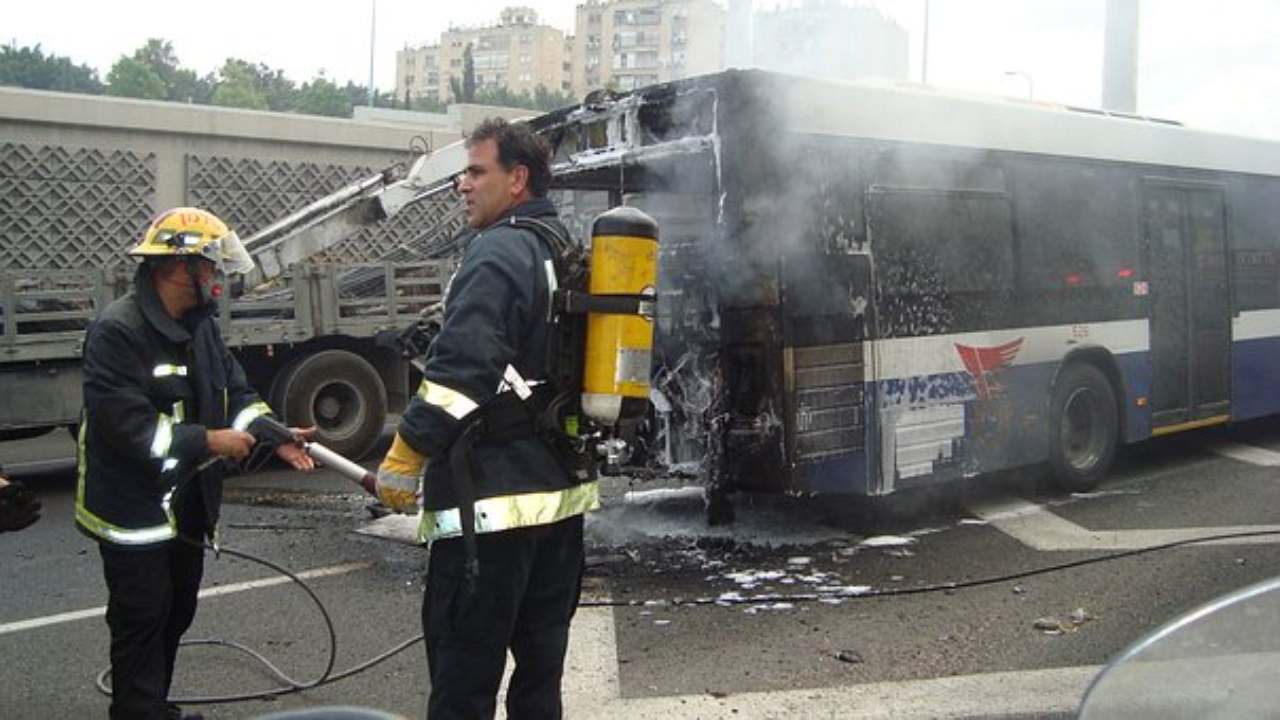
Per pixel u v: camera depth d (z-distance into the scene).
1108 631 4.88
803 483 6.04
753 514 7.24
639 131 6.36
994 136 7.11
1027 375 7.34
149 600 3.48
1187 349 8.69
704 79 6.01
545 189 3.25
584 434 3.12
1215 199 8.98
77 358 8.54
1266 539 6.38
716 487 6.23
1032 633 4.87
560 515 3.05
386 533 6.85
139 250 3.48
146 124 13.95
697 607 5.28
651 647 4.73
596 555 6.25
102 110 13.64
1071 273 7.66
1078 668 4.43
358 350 9.98
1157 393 8.41
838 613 5.18
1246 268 9.30
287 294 9.70
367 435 9.83
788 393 5.99
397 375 10.12
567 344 3.09
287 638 4.93
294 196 15.15
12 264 13.22
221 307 8.96
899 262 6.53
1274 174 9.60
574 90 98.38
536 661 3.21
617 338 3.08
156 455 3.36
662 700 4.14
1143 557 6.05
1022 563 6.02
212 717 4.08
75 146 13.55
